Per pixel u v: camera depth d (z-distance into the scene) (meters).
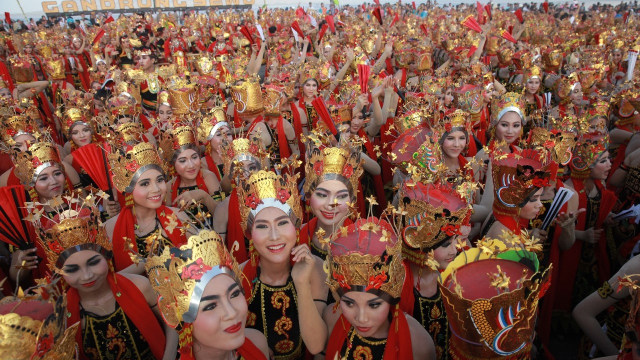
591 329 2.94
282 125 6.39
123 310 2.95
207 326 2.05
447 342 2.83
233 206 4.29
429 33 17.53
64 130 6.27
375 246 2.31
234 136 5.58
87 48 15.58
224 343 2.08
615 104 6.44
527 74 7.76
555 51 10.45
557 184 4.12
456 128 4.71
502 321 1.91
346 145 3.80
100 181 4.62
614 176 5.19
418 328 2.52
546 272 1.92
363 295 2.18
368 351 2.42
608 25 20.36
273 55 13.34
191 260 2.07
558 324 4.72
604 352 2.90
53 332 1.86
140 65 10.27
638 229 4.12
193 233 2.31
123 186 3.80
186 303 2.05
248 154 4.46
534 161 3.65
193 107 7.07
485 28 12.40
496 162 3.53
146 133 6.00
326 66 8.69
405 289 2.79
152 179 3.82
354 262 2.13
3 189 3.85
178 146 4.69
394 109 7.01
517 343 1.97
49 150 4.39
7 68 10.14
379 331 2.44
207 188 4.99
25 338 1.72
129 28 20.89
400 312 2.38
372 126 6.71
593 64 8.44
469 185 2.89
